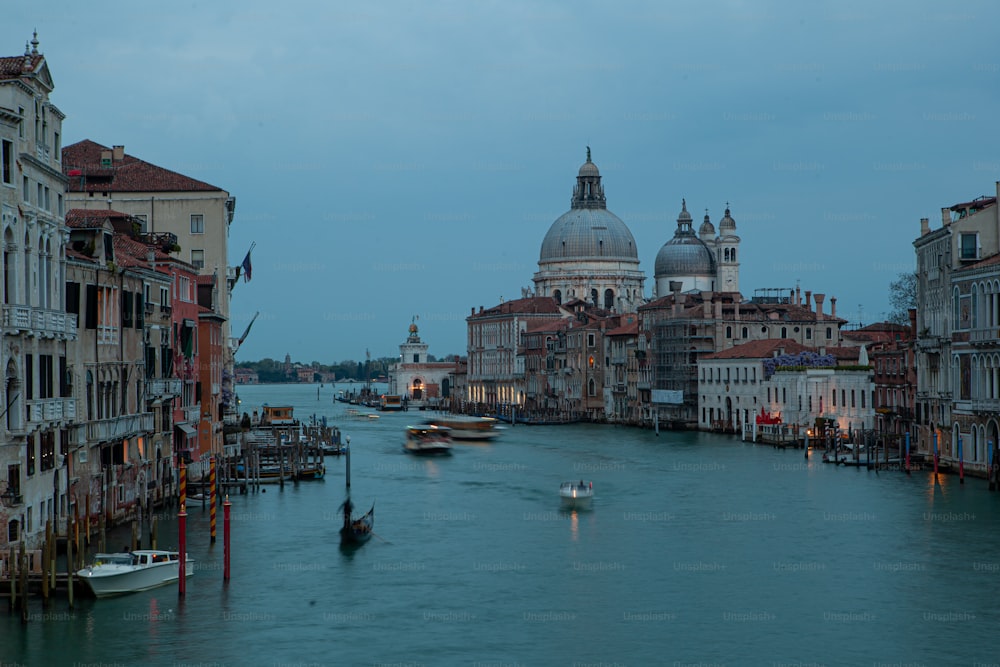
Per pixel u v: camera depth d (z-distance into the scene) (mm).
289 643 50281
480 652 49625
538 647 50250
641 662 48469
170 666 47094
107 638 49750
